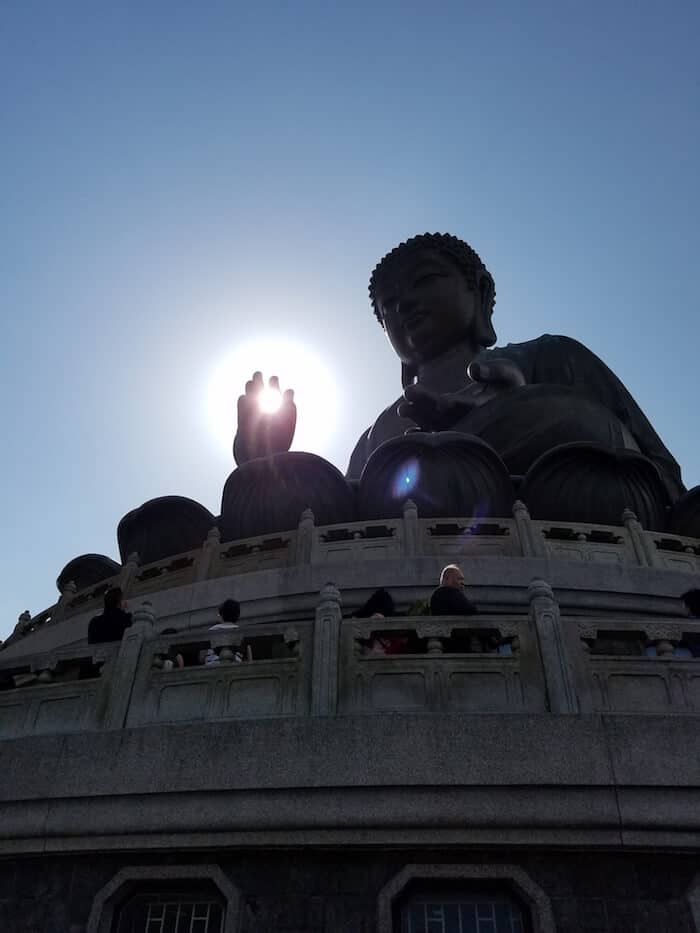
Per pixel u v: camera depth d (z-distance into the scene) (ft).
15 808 33.35
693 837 30.22
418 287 127.85
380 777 31.45
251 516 83.05
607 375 111.65
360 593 60.90
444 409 97.71
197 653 45.93
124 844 32.04
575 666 35.32
